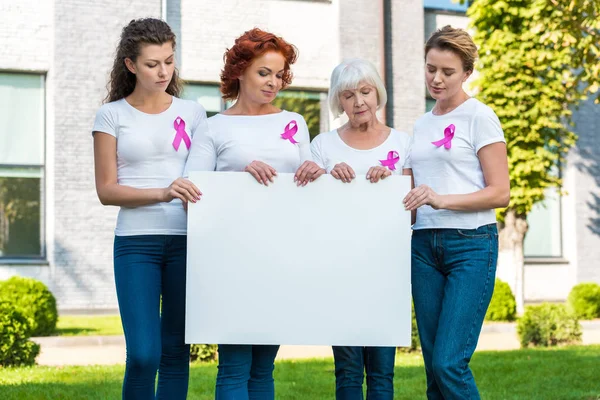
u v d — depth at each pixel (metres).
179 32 12.49
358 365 3.68
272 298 3.27
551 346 9.31
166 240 3.50
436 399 3.54
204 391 5.83
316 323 3.28
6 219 12.01
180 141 3.54
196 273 3.26
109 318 11.61
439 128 3.49
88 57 12.12
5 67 11.90
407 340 3.28
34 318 9.88
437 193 3.46
